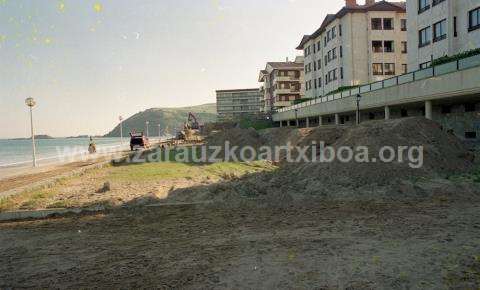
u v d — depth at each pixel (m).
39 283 5.30
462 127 19.56
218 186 12.44
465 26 23.41
